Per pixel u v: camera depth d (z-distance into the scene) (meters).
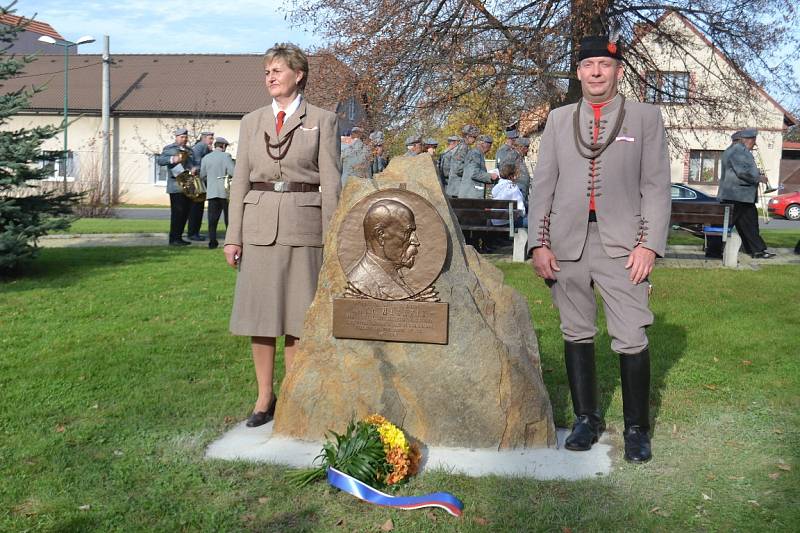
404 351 4.49
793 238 17.38
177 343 6.92
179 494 3.86
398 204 4.45
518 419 4.45
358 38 14.84
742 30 15.40
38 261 11.70
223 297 9.11
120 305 8.61
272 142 4.86
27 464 4.20
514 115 14.26
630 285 4.34
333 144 4.88
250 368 6.17
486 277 4.70
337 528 3.53
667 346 6.90
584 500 3.79
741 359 6.48
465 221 12.38
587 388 4.59
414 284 4.46
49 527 3.51
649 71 16.14
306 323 4.62
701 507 3.73
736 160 12.85
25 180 10.30
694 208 12.14
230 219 4.96
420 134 15.22
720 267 11.80
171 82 38.22
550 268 4.52
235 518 3.62
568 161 4.44
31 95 10.40
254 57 39.97
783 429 4.80
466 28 14.56
